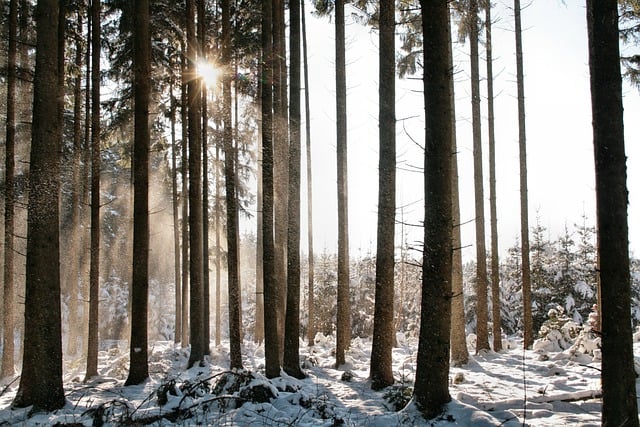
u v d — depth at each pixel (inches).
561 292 1015.6
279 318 571.5
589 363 430.6
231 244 450.6
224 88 459.5
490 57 610.5
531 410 276.8
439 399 261.9
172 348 707.4
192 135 521.7
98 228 483.8
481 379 391.9
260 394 305.9
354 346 676.7
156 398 327.0
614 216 216.8
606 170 219.0
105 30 614.9
